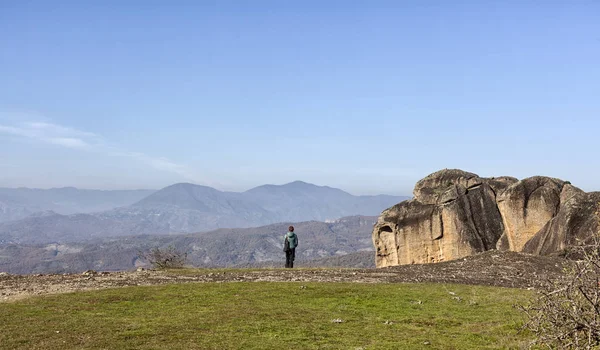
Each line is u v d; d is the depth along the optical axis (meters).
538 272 31.41
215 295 24.20
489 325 18.97
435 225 54.09
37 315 19.70
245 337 17.02
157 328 17.91
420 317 20.39
